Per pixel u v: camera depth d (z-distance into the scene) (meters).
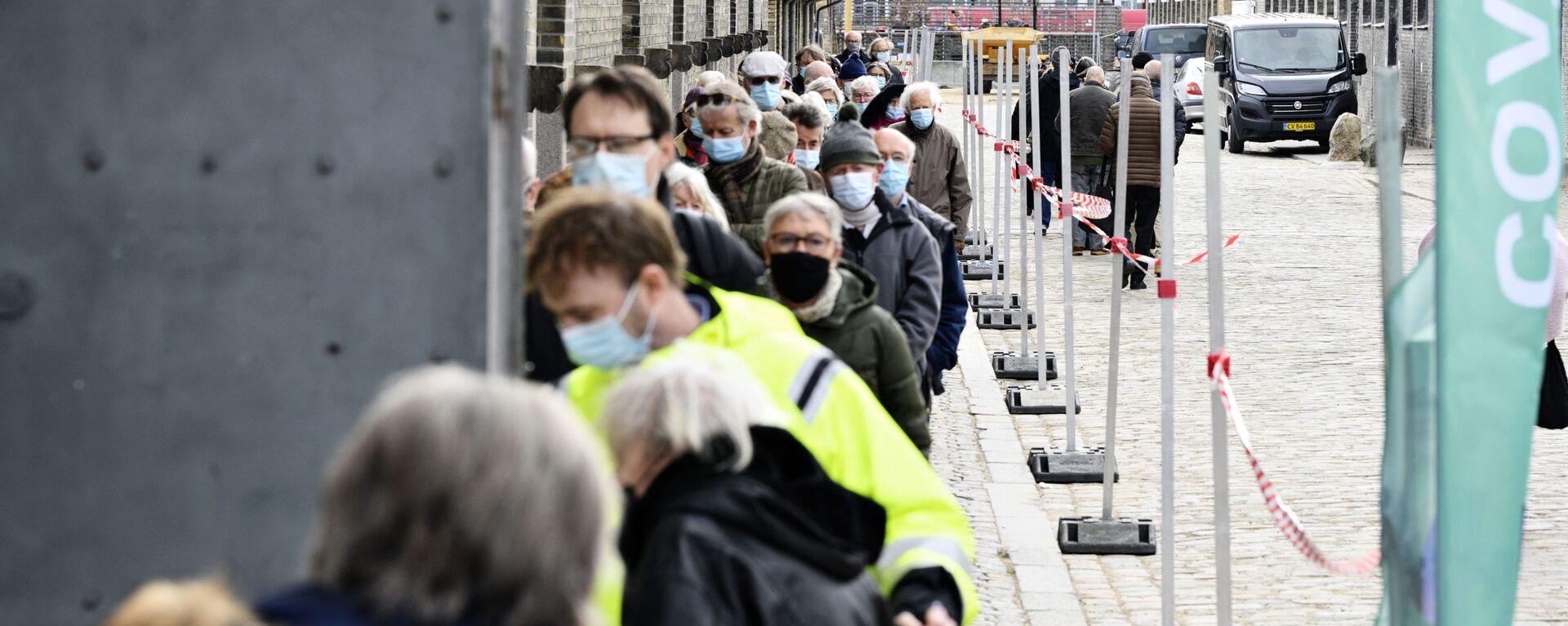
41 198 5.21
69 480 5.30
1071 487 18.45
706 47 47.50
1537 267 7.34
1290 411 22.16
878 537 6.58
